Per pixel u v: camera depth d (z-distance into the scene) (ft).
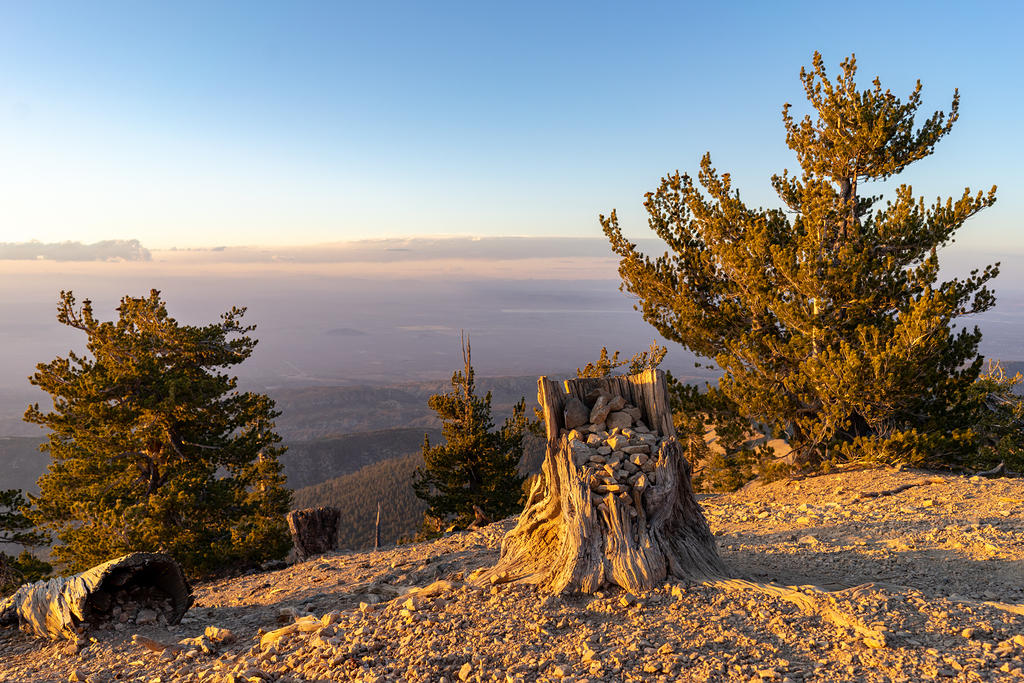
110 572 26.68
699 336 69.31
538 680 16.46
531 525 25.02
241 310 90.74
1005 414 72.23
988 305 59.31
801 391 57.88
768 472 59.98
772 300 62.18
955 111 61.77
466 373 98.78
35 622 27.22
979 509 35.60
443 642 19.24
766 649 17.49
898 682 15.05
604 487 23.56
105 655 23.58
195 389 78.84
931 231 59.67
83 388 72.28
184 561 65.26
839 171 65.05
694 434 65.00
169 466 79.87
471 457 96.63
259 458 92.02
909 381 52.70
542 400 25.79
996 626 18.20
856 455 56.65
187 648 23.03
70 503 74.28
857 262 57.62
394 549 49.47
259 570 68.69
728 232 66.54
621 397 26.32
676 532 24.04
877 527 33.01
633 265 71.20
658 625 19.47
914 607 19.67
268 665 19.27
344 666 18.22
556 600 21.58
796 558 28.19
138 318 86.12
